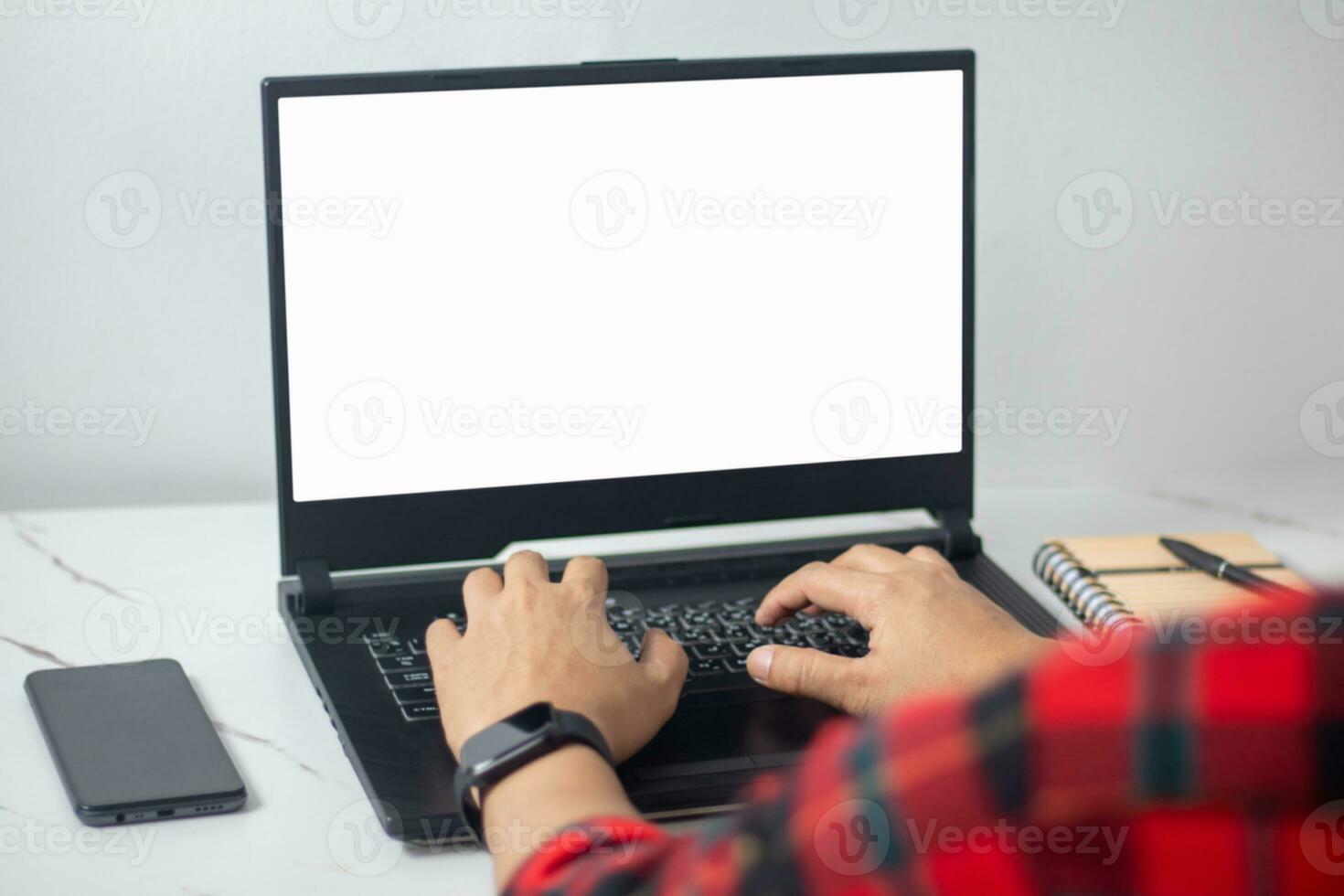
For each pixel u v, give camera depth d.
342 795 0.77
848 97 1.05
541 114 0.99
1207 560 1.07
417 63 1.24
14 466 1.26
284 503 0.98
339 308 0.97
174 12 1.19
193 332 1.26
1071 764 0.31
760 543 1.11
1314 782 0.29
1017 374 1.40
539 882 0.49
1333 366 1.43
